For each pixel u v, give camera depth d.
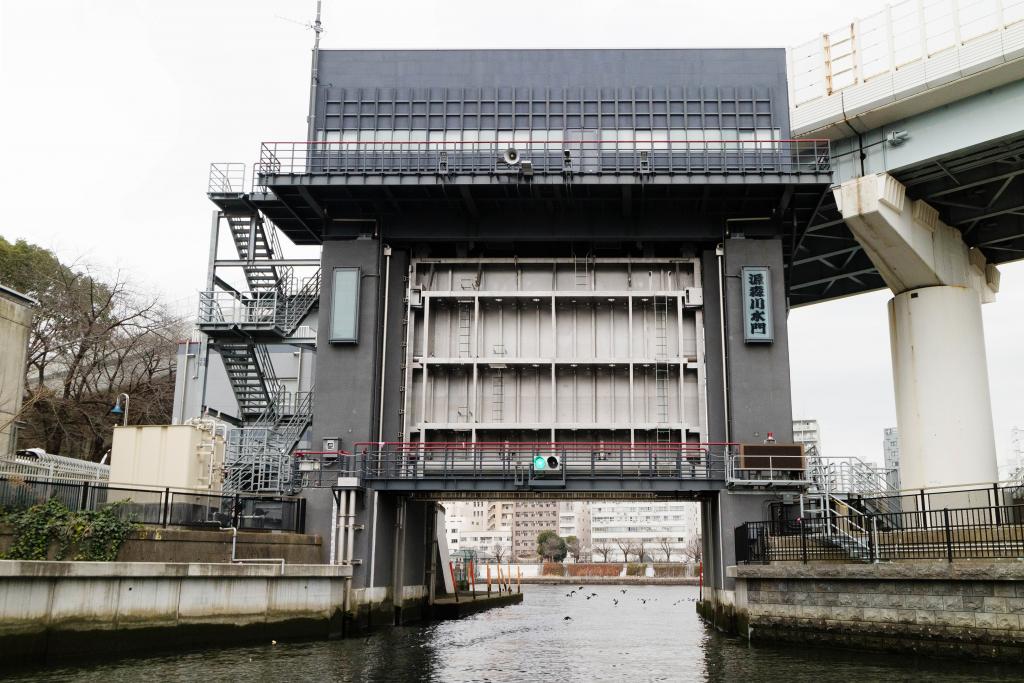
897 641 26.91
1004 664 24.16
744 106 42.72
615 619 56.84
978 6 38.25
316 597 34.03
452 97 43.28
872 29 41.25
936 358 42.78
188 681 22.66
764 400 39.38
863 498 35.22
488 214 42.38
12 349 38.06
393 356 42.22
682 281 43.00
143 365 69.94
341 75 43.66
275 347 57.12
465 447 39.94
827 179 38.94
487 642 36.34
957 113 39.44
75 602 25.22
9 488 25.73
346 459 39.44
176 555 29.17
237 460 41.75
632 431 41.09
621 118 42.75
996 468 42.12
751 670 25.59
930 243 43.72
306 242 48.47
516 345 42.88
